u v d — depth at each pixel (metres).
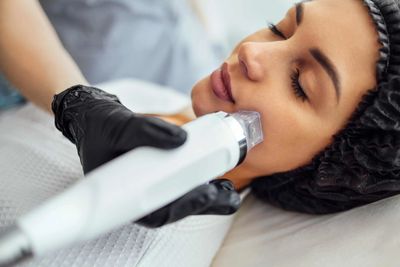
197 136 0.41
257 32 0.65
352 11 0.56
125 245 0.54
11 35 0.69
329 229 0.61
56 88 0.66
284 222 0.65
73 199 0.35
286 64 0.57
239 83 0.58
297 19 0.59
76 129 0.47
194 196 0.41
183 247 0.58
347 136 0.57
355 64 0.55
